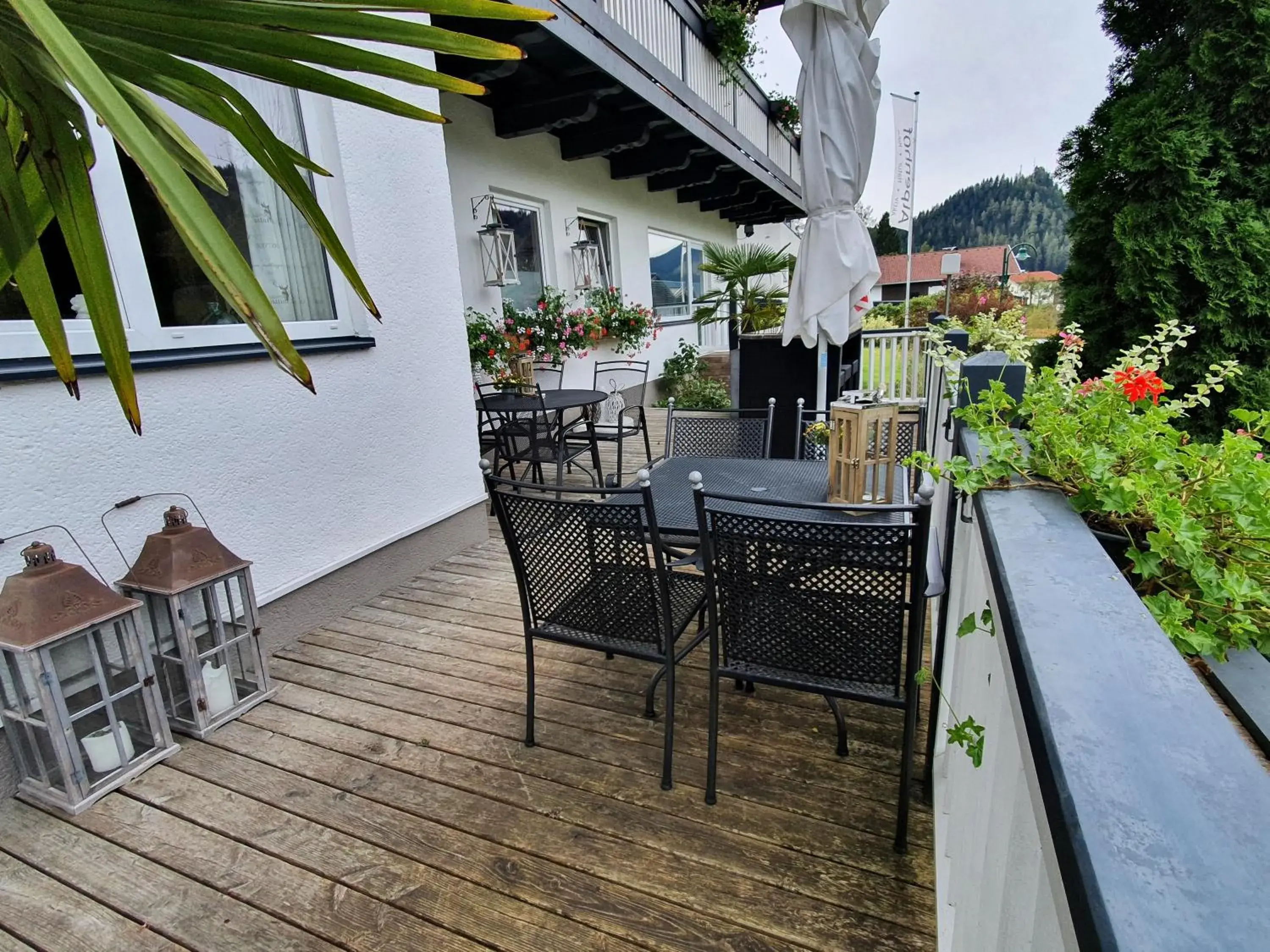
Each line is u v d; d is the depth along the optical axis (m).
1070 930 0.40
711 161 6.73
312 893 1.35
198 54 0.81
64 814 1.59
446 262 3.10
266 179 2.39
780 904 1.28
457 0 0.84
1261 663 0.90
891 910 1.26
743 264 6.91
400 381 2.88
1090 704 0.48
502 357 4.65
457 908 1.30
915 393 6.58
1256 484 0.92
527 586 1.75
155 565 1.83
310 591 2.53
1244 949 0.30
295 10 0.78
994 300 13.13
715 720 1.55
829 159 3.61
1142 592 0.97
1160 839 0.37
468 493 3.36
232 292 0.65
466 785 1.66
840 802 1.55
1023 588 0.67
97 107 0.58
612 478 4.80
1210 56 3.87
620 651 1.67
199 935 1.26
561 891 1.33
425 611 2.70
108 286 0.74
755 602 1.45
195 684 1.85
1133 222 4.04
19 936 1.27
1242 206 3.84
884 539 1.28
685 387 7.93
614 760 1.73
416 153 2.89
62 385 1.78
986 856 0.79
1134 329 4.19
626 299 6.99
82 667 1.69
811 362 4.74
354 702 2.05
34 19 0.56
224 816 1.57
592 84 4.33
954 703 1.35
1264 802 0.39
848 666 1.42
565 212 5.82
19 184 0.74
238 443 2.24
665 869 1.38
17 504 1.71
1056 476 1.02
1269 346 3.77
